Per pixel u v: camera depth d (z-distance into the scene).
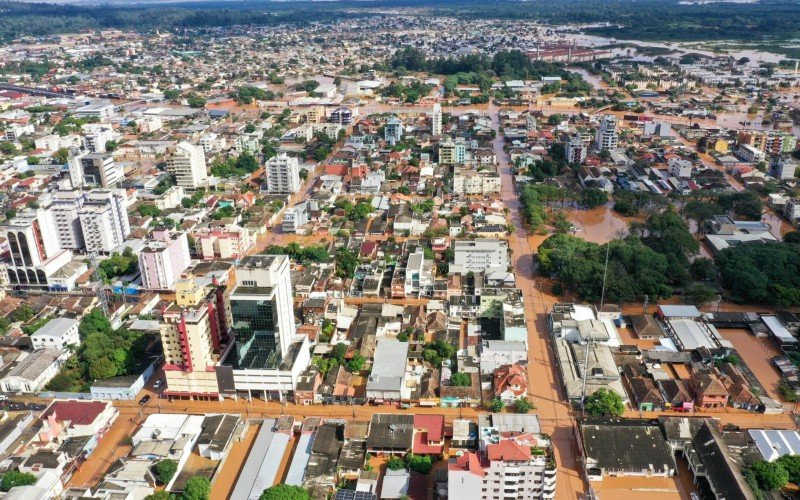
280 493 199.25
